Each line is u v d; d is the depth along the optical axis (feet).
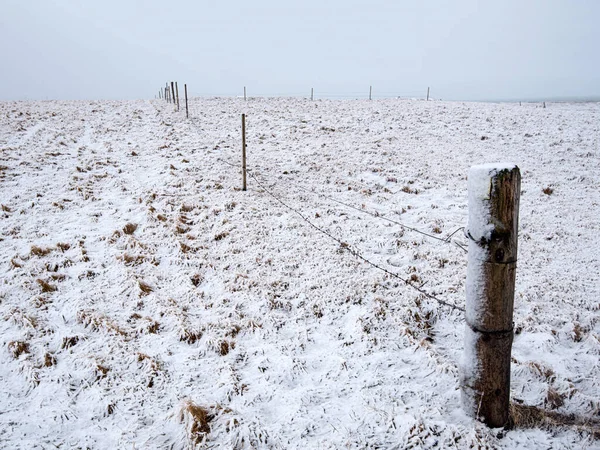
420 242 22.15
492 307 8.71
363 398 10.74
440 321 15.14
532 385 11.19
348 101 93.50
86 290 16.03
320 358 12.74
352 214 26.14
